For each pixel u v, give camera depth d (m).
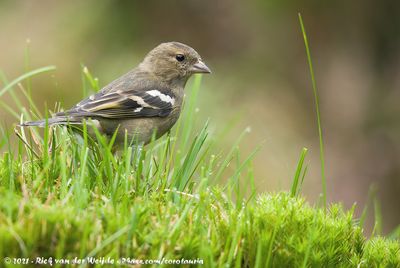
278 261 6.51
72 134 8.28
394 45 20.23
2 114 16.17
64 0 18.86
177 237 6.16
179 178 7.69
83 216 6.02
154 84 10.74
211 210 6.84
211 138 9.87
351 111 20.00
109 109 9.71
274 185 16.61
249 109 18.17
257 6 20.16
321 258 6.62
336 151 19.72
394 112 19.78
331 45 20.22
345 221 7.19
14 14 18.69
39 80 17.38
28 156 8.06
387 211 19.08
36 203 6.08
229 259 6.09
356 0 19.92
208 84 17.83
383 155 19.48
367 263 7.02
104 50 18.59
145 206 6.54
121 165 7.39
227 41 20.38
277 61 20.05
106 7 19.06
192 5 20.41
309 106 19.98
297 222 6.80
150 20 19.83
